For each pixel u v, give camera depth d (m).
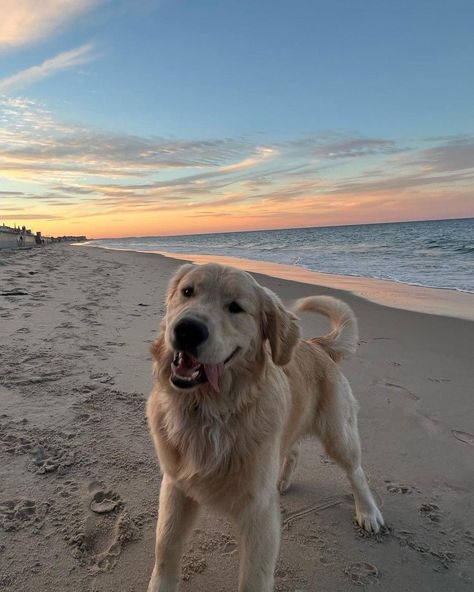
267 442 0.51
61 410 0.86
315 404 0.69
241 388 0.52
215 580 0.53
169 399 0.54
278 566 0.55
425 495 0.70
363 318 1.84
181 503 0.53
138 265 4.42
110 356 1.18
